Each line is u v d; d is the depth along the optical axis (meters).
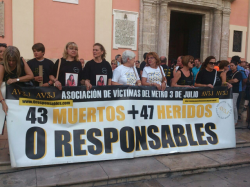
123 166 3.30
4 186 2.72
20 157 3.06
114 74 3.87
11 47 3.01
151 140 3.69
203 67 4.50
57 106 3.31
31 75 3.23
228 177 3.31
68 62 3.71
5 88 3.08
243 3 10.76
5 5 7.39
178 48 13.04
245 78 5.95
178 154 3.82
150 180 3.15
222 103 4.22
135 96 3.63
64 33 8.13
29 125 3.17
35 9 7.73
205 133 4.06
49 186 2.76
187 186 3.02
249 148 4.31
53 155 3.19
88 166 3.27
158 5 9.12
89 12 8.41
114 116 3.51
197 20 10.97
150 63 4.01
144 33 9.05
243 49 10.97
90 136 3.39
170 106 3.88
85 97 3.41
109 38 8.66
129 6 8.88
